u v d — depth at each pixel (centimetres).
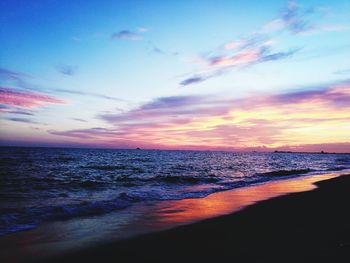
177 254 605
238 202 1282
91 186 1938
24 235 755
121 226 854
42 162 4691
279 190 1725
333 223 810
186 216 993
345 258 502
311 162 7519
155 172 3284
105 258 596
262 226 814
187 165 4844
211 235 741
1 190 1670
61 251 636
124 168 3828
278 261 519
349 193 1533
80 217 972
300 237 669
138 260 580
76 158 6425
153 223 890
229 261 545
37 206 1146
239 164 5684
